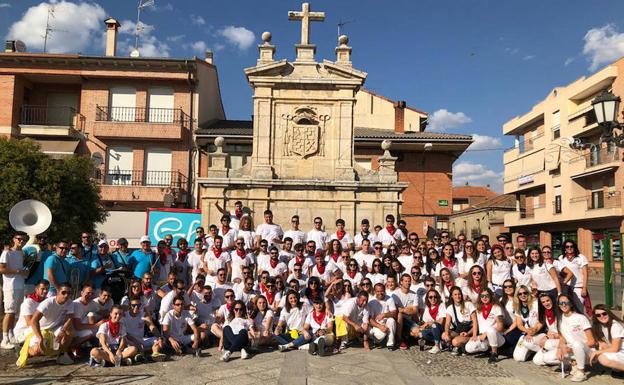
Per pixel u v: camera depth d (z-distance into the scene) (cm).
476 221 4400
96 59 2767
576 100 3331
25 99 2886
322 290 1010
